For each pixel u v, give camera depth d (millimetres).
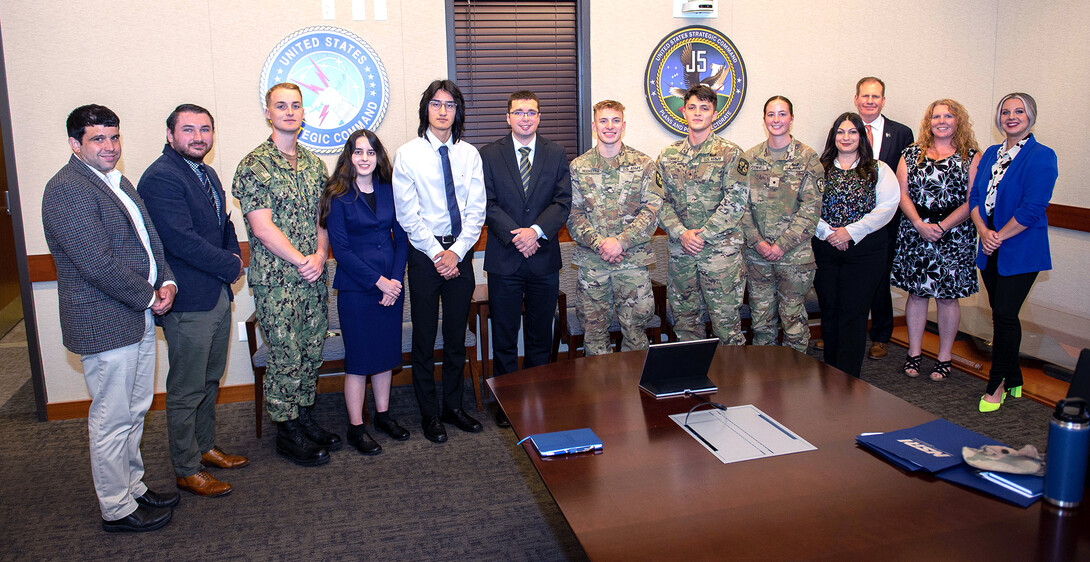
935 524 1469
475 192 3283
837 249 3664
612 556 1378
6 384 4609
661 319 3945
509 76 4215
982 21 4777
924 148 3895
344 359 3527
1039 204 3369
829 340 3869
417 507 2803
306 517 2740
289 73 3920
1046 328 4328
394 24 4020
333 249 3117
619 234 3416
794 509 1539
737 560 1358
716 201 3484
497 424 3619
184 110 2740
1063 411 1512
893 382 4070
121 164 3805
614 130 3330
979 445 1773
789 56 4523
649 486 1654
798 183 3549
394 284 3172
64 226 2326
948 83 4812
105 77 3729
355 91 4016
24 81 3645
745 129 4535
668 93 4363
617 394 2258
